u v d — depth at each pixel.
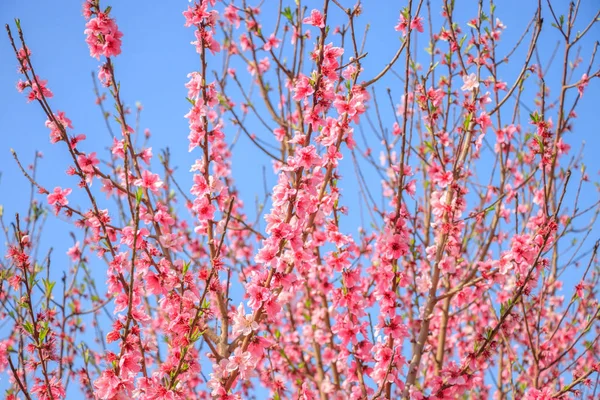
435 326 7.60
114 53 5.29
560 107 6.24
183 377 4.90
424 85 6.65
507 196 7.05
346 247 6.11
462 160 6.64
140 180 5.48
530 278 5.93
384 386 5.23
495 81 7.15
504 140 7.25
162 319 6.69
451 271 6.38
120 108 5.37
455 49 7.04
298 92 5.40
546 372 7.61
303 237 5.29
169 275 5.11
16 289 5.07
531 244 5.97
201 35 5.52
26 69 5.18
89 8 5.29
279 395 7.12
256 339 5.02
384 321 5.76
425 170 8.08
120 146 5.78
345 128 5.46
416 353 6.00
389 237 5.77
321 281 7.18
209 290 5.25
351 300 5.92
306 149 5.05
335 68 5.44
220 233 5.61
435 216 6.58
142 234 5.26
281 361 7.96
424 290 6.36
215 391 4.81
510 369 6.41
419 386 6.66
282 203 4.94
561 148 7.04
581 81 6.25
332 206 5.91
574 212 6.01
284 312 8.69
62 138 5.10
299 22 7.37
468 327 8.16
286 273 5.02
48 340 5.05
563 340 7.94
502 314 5.94
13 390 5.98
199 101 5.52
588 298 7.84
